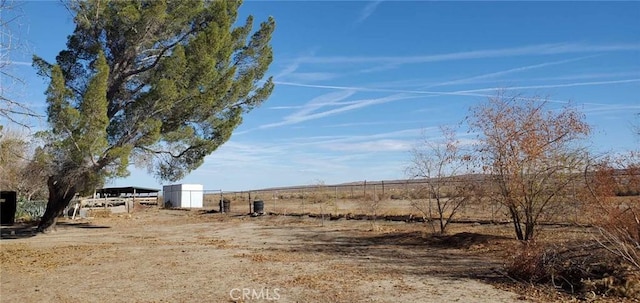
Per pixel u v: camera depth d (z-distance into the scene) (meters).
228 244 17.75
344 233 20.70
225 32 24.80
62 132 21.06
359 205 31.12
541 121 13.72
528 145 13.69
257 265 12.23
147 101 23.33
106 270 11.96
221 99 26.44
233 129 27.92
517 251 10.66
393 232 19.39
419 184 21.69
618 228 9.06
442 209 17.91
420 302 7.85
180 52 23.08
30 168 29.80
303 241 18.16
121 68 24.53
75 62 25.00
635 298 7.59
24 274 11.54
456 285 9.09
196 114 25.58
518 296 8.07
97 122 21.28
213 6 25.45
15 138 23.20
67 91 21.52
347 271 10.98
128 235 23.03
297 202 51.72
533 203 13.79
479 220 20.41
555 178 13.46
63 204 25.09
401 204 32.56
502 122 14.26
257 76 29.33
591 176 11.72
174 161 27.11
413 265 11.69
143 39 23.67
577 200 12.81
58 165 22.09
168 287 9.56
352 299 8.17
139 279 10.55
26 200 35.94
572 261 8.92
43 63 24.16
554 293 8.13
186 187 57.19
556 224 13.73
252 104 29.25
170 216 39.00
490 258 12.49
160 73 23.83
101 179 22.98
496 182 14.49
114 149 22.05
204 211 43.62
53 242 19.95
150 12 22.67
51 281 10.53
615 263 8.55
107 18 23.34
